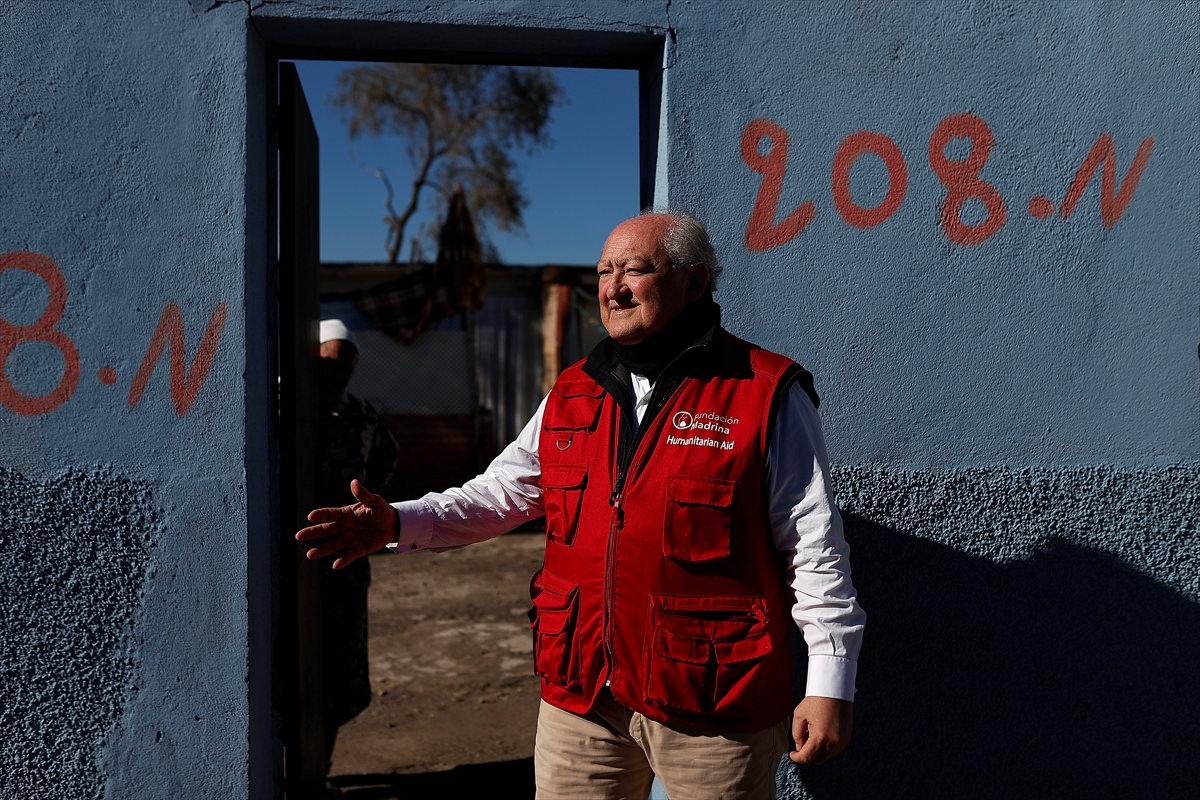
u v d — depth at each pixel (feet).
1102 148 8.57
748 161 8.04
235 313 7.36
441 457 38.37
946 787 8.57
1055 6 8.48
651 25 7.88
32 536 7.20
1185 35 8.68
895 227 8.29
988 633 8.57
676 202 7.94
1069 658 8.71
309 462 9.04
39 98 7.18
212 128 7.33
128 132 7.26
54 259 7.20
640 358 6.14
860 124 8.20
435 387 38.45
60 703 7.27
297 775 8.25
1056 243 8.54
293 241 8.23
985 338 8.46
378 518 6.40
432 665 16.69
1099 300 8.62
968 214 8.39
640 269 5.97
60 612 7.25
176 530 7.34
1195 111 8.71
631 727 6.05
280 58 8.13
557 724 6.33
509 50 8.28
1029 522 8.59
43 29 7.18
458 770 12.11
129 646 7.32
